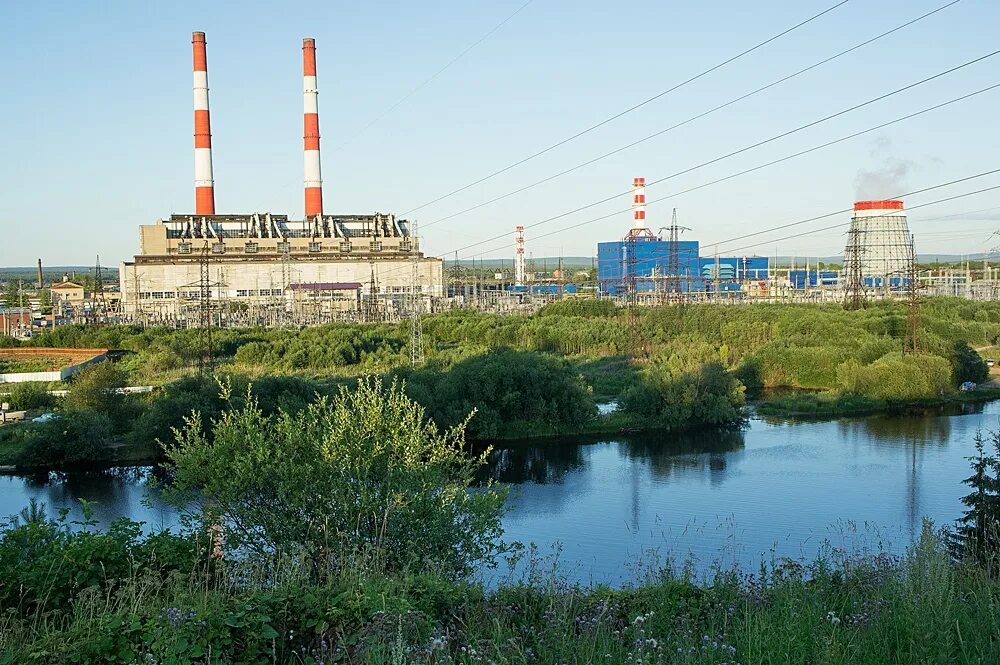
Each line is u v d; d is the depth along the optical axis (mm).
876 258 158250
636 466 47031
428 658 7855
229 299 132250
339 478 13828
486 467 48062
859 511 36312
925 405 62188
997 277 183250
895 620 8953
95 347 94938
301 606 9172
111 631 8539
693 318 95688
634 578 19031
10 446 51281
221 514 14094
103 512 39531
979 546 14648
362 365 78438
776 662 8016
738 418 58062
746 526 34188
